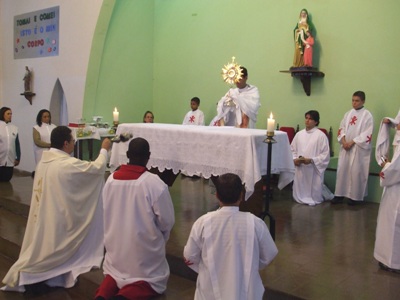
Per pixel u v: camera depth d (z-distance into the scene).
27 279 3.51
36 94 8.56
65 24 7.80
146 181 3.01
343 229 4.54
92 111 7.77
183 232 4.23
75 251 3.67
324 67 6.44
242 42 7.39
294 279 3.20
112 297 3.02
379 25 5.88
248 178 3.78
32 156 8.73
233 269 2.19
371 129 5.68
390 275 3.30
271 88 7.09
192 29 8.08
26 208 5.40
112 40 7.84
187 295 3.24
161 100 8.70
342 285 3.11
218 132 4.11
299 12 6.65
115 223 3.07
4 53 9.27
